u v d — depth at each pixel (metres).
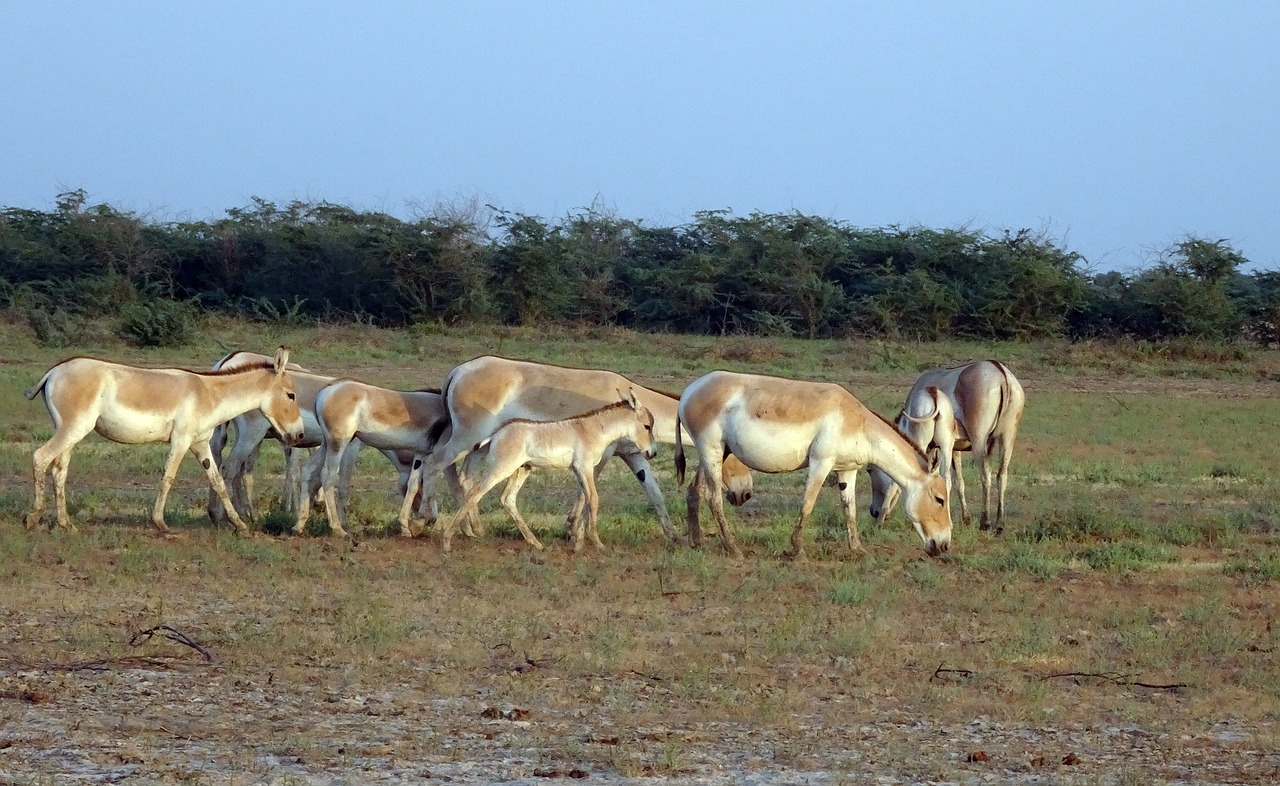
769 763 15.62
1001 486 34.81
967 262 117.88
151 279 118.12
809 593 25.91
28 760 14.66
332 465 31.23
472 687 18.67
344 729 16.42
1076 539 32.97
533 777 14.76
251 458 33.09
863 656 21.06
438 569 27.38
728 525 30.06
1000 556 30.20
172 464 30.27
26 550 27.08
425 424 31.91
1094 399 69.38
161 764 14.73
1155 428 57.56
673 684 19.11
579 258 120.06
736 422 29.81
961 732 17.27
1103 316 114.94
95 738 15.62
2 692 17.41
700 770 15.23
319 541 30.14
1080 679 20.12
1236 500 40.09
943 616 24.22
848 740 16.69
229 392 31.08
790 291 113.44
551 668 19.77
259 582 25.45
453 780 14.58
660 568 27.78
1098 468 44.88
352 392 31.19
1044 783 15.12
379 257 109.56
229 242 118.56
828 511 36.31
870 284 115.94
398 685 18.62
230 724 16.47
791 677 19.77
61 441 29.31
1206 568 29.56
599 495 38.66
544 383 31.89
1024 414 60.88
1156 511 37.53
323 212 132.50
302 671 19.11
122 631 21.25
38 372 63.31
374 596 24.50
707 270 115.94
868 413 29.92
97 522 31.39
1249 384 83.12
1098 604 25.56
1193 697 19.31
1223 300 111.62
